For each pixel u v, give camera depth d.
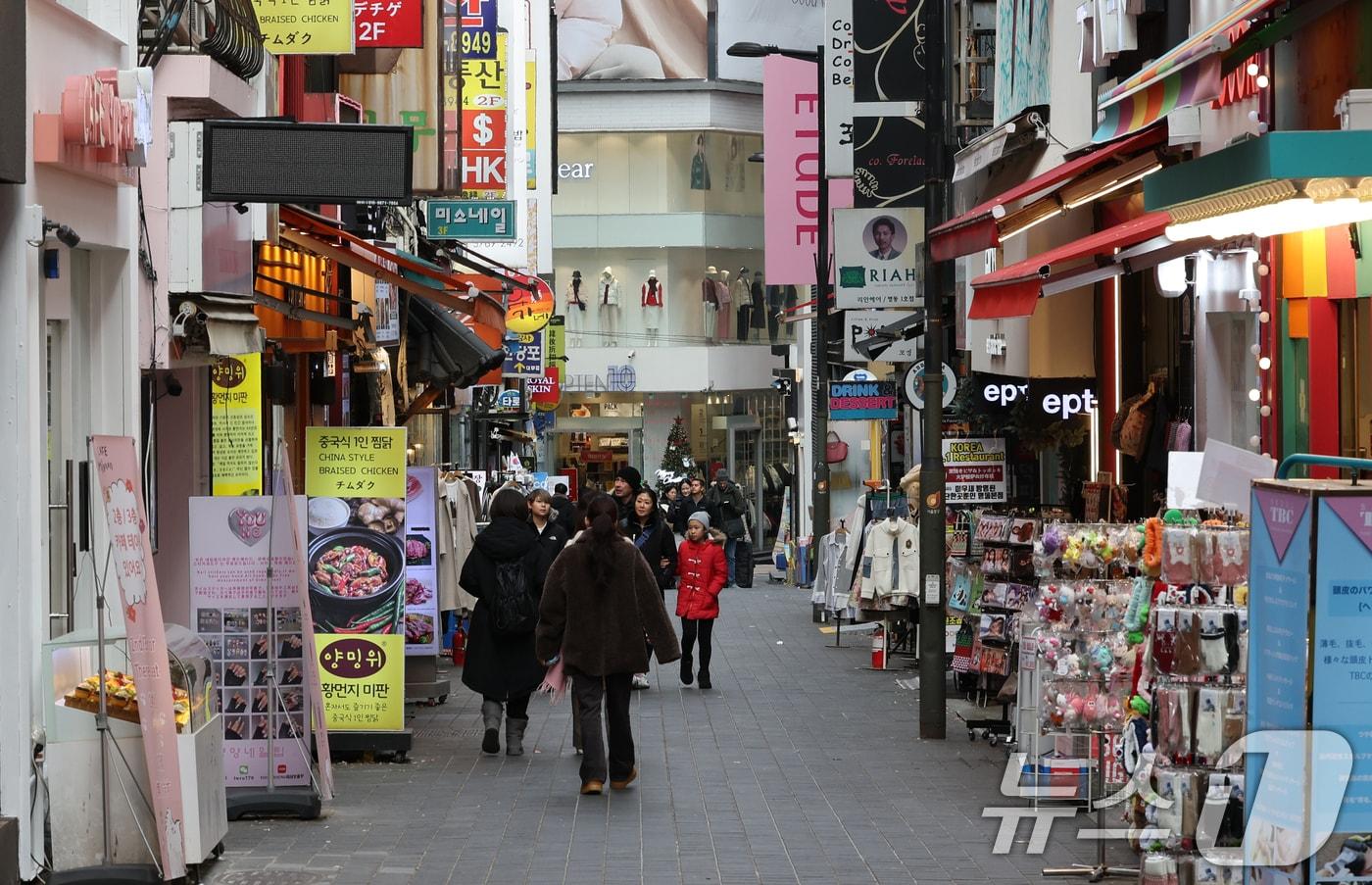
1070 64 29.94
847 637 42.69
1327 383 21.12
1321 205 15.29
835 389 44.25
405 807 19.73
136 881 14.80
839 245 38.19
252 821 18.72
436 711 28.64
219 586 19.14
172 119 21.34
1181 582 15.08
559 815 19.28
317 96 32.81
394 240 38.03
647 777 21.97
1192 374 26.50
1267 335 21.73
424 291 27.84
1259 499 12.70
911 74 37.31
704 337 112.88
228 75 21.77
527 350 73.19
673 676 34.12
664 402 113.06
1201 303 24.81
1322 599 11.82
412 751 24.06
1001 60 35.00
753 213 115.25
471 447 71.38
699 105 111.56
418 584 28.97
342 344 32.59
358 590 22.89
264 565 19.16
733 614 50.75
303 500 22.67
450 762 23.14
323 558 22.83
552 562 23.84
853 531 36.75
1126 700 17.44
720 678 33.72
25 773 15.02
